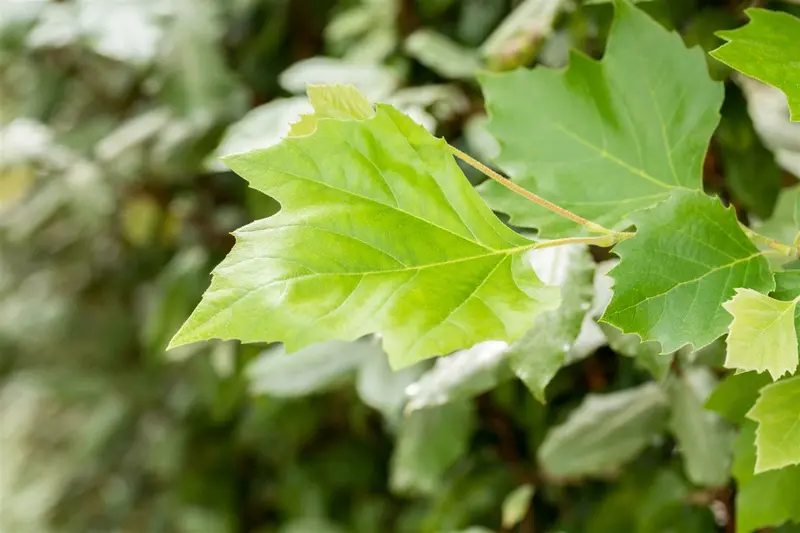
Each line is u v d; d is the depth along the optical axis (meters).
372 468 1.45
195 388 1.69
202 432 1.68
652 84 0.74
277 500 1.59
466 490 1.05
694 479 0.80
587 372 0.92
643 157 0.74
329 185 0.67
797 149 0.85
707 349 0.75
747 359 0.65
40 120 1.61
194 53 1.24
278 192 0.67
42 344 2.06
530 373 0.73
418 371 0.95
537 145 0.74
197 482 1.66
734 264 0.67
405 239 0.67
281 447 1.56
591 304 0.73
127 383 1.89
